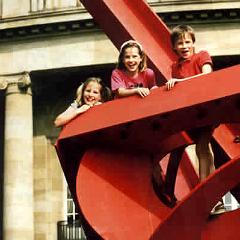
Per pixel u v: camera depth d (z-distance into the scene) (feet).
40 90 126.21
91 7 40.68
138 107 31.94
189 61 35.58
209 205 30.83
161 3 116.67
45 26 119.96
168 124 32.19
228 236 31.65
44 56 121.49
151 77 34.86
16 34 121.60
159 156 34.24
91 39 120.26
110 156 33.06
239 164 30.01
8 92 122.83
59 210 127.13
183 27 35.58
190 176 39.81
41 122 127.75
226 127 39.60
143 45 40.27
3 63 122.93
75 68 120.88
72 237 124.57
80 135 32.35
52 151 127.65
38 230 126.52
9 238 120.37
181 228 31.14
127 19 40.47
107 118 32.22
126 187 32.96
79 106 34.81
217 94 30.96
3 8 121.80
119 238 32.09
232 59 119.55
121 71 34.73
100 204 32.37
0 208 127.54
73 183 33.83
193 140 35.06
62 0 119.75
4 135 126.00
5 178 122.21
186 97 31.40
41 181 127.13
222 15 117.19
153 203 33.19
